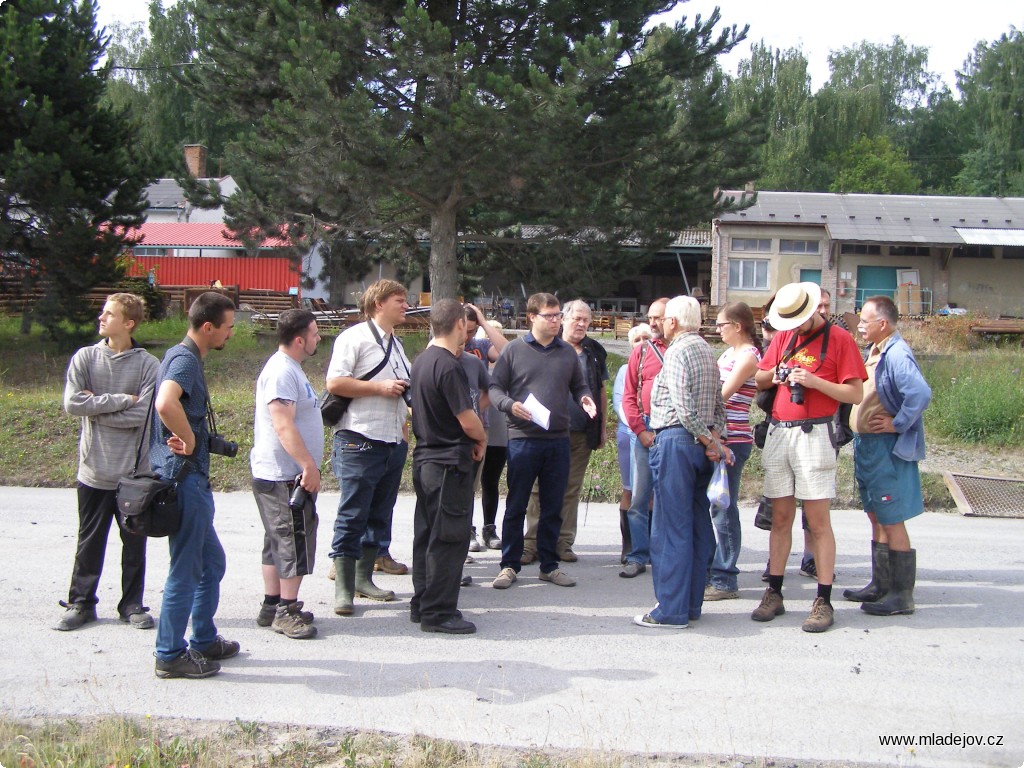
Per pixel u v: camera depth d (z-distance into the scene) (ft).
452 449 18.85
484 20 50.11
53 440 38.52
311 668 16.63
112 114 63.26
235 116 55.93
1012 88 185.37
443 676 16.30
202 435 15.96
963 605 21.01
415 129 46.78
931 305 111.55
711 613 20.51
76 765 12.45
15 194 57.26
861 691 15.80
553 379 22.49
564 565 24.85
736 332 21.40
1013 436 39.88
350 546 20.06
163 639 15.89
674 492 19.25
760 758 13.20
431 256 54.75
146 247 130.52
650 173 52.49
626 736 13.87
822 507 19.20
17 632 18.38
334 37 46.06
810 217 116.78
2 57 56.70
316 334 18.72
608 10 49.90
